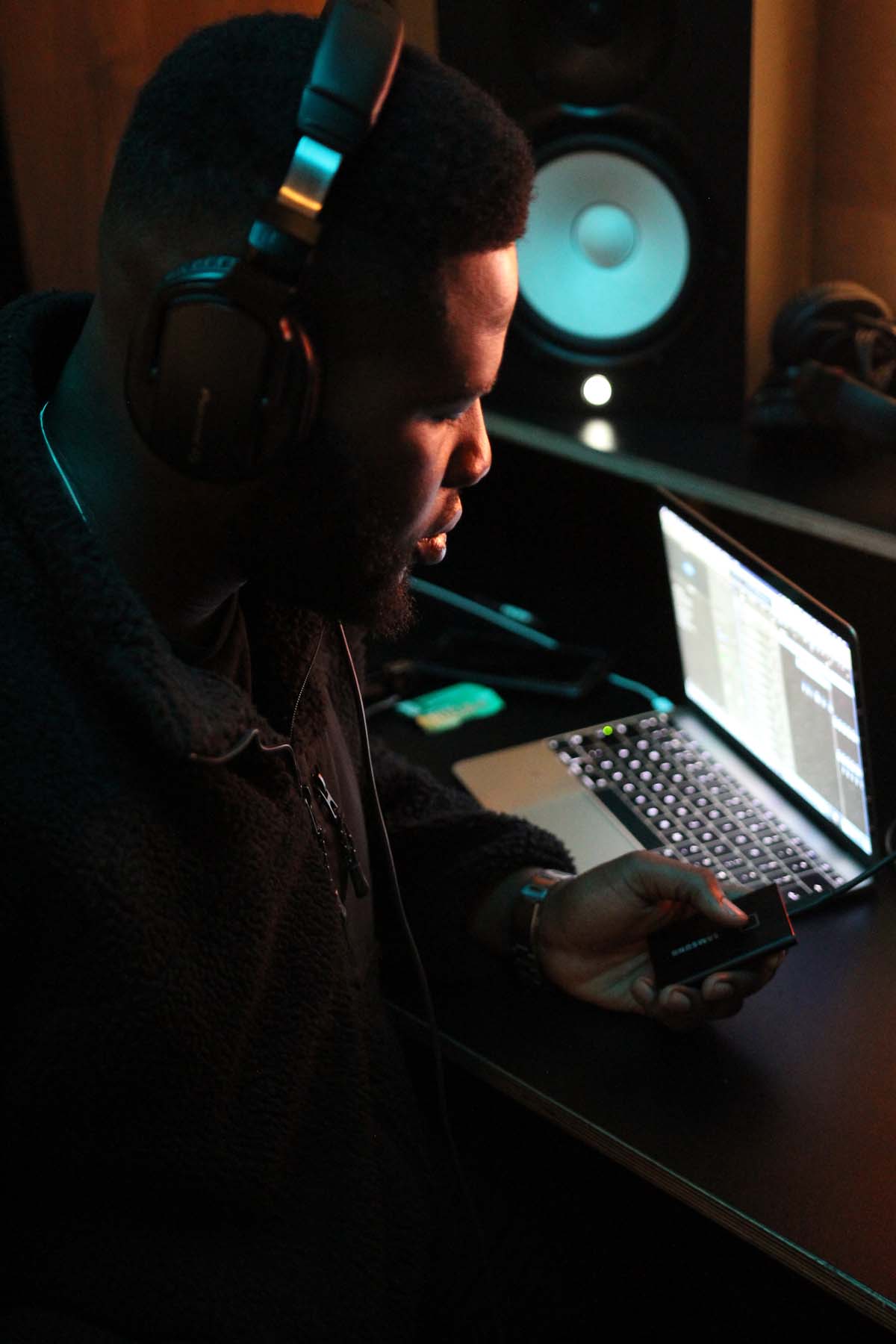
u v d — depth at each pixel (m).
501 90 1.34
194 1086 0.71
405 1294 0.84
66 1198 0.73
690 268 1.34
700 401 1.41
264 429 0.59
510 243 0.62
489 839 1.06
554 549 1.57
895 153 1.39
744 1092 0.88
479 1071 0.95
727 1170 0.83
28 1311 0.70
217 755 0.66
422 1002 1.00
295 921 0.78
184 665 0.68
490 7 1.31
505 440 1.58
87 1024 0.67
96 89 1.37
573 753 1.28
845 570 1.30
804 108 1.41
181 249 0.60
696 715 1.31
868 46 1.36
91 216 1.42
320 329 0.60
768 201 1.36
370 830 1.06
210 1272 0.74
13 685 0.64
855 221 1.46
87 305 0.77
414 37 1.49
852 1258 0.76
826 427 1.24
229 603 0.79
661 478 1.29
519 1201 1.20
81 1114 0.69
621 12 1.26
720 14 1.24
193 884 0.69
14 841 0.63
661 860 0.93
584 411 1.45
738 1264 1.27
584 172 1.34
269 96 0.58
